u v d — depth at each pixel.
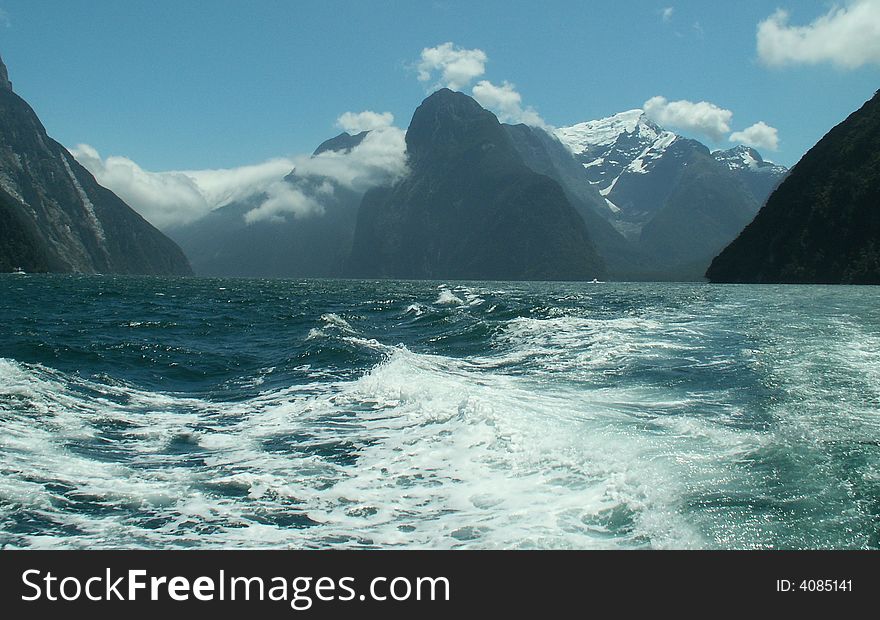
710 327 23.88
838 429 9.80
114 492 7.84
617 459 8.54
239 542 6.67
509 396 12.59
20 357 17.00
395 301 49.22
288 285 107.00
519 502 7.43
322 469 8.79
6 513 7.13
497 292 71.69
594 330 23.05
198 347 20.94
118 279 131.50
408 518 7.16
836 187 86.31
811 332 21.81
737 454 8.66
